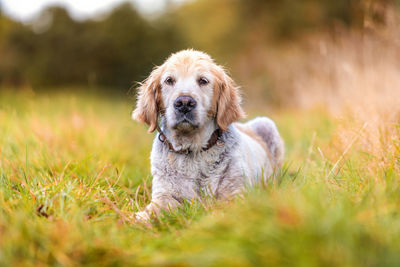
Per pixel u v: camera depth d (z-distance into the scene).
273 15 26.56
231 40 29.95
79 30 32.16
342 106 6.71
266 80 17.33
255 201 2.63
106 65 31.11
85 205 3.30
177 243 2.62
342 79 7.76
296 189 3.06
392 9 7.97
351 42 9.31
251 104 16.94
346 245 2.11
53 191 3.45
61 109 9.52
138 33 31.08
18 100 10.06
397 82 6.31
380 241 2.20
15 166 4.55
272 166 5.19
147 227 3.16
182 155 3.99
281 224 2.24
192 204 3.51
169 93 4.00
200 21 33.91
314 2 24.38
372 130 4.36
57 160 4.86
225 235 2.36
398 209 2.66
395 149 3.79
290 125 8.53
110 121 9.81
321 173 3.90
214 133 4.03
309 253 2.08
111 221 3.15
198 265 2.23
